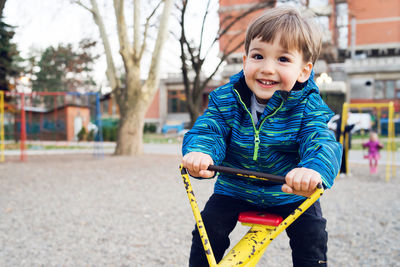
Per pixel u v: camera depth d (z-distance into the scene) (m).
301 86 1.51
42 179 7.52
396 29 30.52
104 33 11.41
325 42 21.67
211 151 1.42
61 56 31.56
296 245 1.56
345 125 8.00
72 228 4.11
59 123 23.98
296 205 1.59
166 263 3.12
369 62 28.02
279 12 1.43
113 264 3.09
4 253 3.34
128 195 5.90
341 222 4.34
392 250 3.41
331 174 1.24
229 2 15.55
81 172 8.50
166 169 8.91
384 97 27.92
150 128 33.09
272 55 1.39
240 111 1.54
